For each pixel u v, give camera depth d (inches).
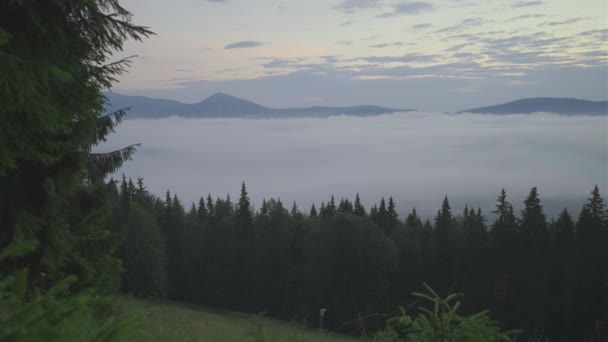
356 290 1872.5
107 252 432.8
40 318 57.9
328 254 1899.6
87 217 394.0
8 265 312.3
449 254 1937.7
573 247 1647.4
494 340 101.0
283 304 2242.9
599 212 1619.1
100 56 270.2
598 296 1551.4
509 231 1754.4
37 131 249.6
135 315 75.3
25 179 320.5
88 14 239.0
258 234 2384.4
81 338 60.4
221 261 2401.6
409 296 1916.8
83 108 261.4
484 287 1745.8
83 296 64.8
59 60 242.4
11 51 226.8
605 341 231.9
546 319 1599.4
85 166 357.4
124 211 1905.8
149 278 1973.4
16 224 305.7
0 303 64.8
